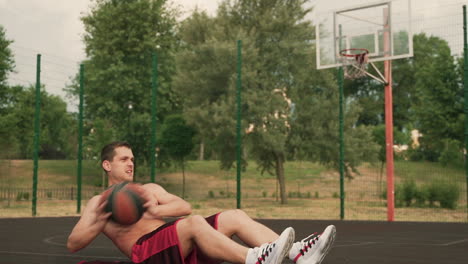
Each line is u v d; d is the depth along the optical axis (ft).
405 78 167.84
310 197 90.53
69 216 48.88
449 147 100.63
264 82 76.64
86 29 112.16
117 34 106.93
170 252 8.45
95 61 109.81
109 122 96.78
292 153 79.10
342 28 49.49
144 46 105.29
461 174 84.74
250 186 106.22
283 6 80.79
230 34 80.12
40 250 21.80
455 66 108.78
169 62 102.17
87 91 106.32
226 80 79.10
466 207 65.41
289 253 8.71
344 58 48.65
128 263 9.78
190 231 8.48
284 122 76.43
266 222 43.55
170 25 112.88
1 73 92.53
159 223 9.21
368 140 80.89
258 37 81.51
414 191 67.41
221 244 8.27
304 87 80.28
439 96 109.29
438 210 60.95
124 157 9.46
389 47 46.34
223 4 83.82
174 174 111.75
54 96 143.95
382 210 62.18
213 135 80.48
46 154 138.31
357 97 175.11
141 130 92.22
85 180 103.30
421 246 24.08
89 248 22.49
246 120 74.90
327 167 81.92
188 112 81.00
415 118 114.21
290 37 80.02
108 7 111.65
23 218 46.11
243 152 82.79
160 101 102.01
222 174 116.16
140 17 109.29
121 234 9.01
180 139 86.74
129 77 101.45
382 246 24.03
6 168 86.74
